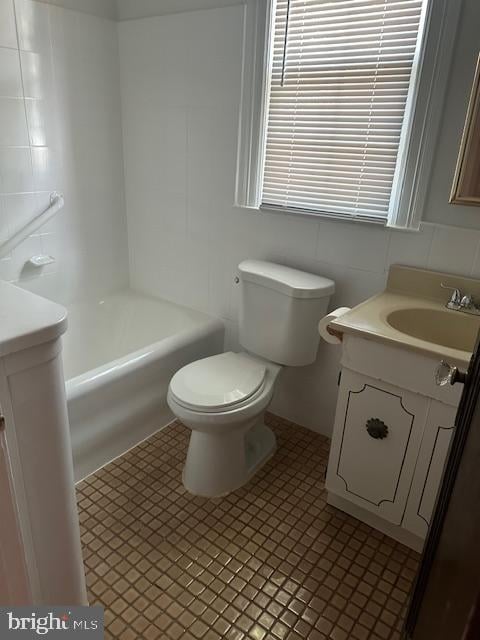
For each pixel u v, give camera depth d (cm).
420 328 167
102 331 255
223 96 207
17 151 207
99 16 223
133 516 174
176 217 244
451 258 170
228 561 158
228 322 243
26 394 95
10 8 189
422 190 168
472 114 112
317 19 179
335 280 200
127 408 202
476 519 66
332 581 152
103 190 250
